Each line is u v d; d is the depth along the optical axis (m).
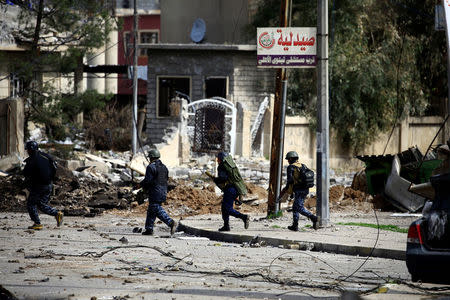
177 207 45.69
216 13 106.06
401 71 80.19
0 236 31.06
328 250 27.83
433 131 81.69
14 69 69.69
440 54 82.69
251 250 28.11
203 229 33.91
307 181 32.62
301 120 75.12
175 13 112.81
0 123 59.78
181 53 84.00
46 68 81.12
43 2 71.44
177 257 24.94
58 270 20.84
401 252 25.34
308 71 81.62
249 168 65.44
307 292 17.84
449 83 21.61
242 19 99.94
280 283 19.36
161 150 67.44
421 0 81.12
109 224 38.81
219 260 24.61
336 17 79.88
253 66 83.88
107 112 89.31
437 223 16.92
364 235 30.66
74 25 71.38
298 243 28.84
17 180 48.97
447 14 21.80
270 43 35.44
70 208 45.28
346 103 78.50
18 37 74.25
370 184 44.59
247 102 83.88
